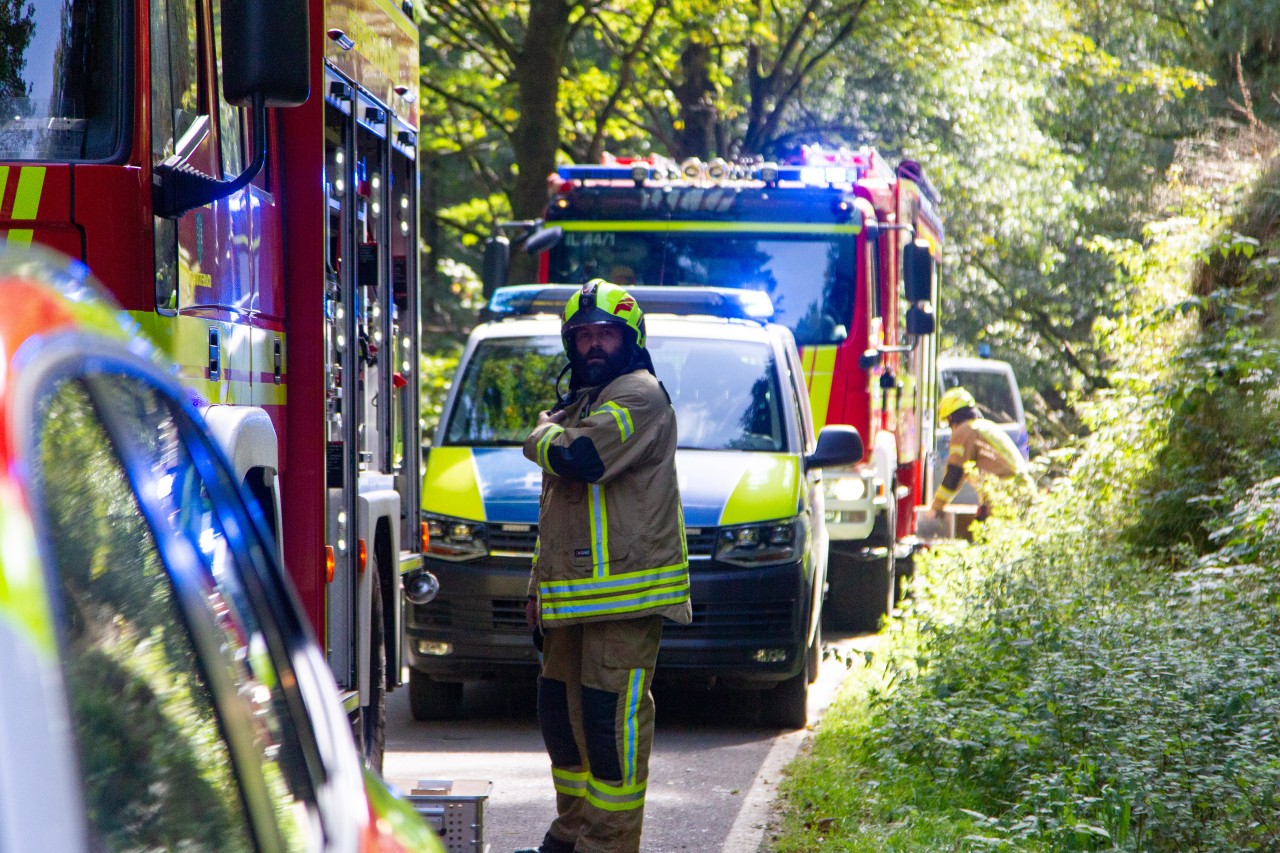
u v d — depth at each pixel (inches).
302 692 199.6
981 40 2479.1
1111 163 2672.2
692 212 1215.6
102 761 133.9
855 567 1190.3
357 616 561.0
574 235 1226.0
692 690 963.3
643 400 498.3
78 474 144.8
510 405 911.7
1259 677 610.5
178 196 393.4
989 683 691.4
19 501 121.8
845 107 2768.2
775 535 814.5
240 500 205.2
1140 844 505.0
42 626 119.0
